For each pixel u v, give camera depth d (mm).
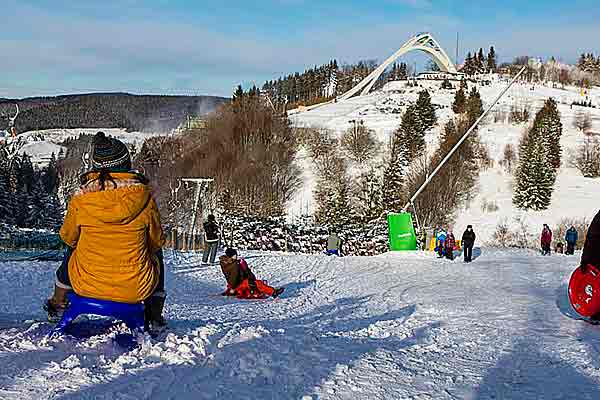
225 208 54125
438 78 153125
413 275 21422
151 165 69188
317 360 5605
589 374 6285
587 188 72750
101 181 4816
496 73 166500
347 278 20312
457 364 6465
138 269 5051
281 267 23453
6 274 16797
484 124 99125
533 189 65875
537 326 10086
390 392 4902
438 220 60500
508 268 23844
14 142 45719
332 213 55125
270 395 4391
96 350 4930
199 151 71688
